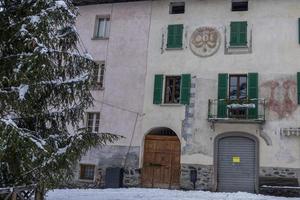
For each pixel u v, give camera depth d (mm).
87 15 24172
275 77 20281
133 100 22188
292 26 20656
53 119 11039
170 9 22781
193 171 20516
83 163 22375
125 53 22906
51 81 10336
